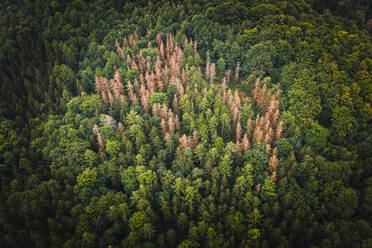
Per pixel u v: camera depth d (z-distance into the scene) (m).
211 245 70.12
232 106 100.94
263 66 111.81
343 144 92.94
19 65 119.94
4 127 93.50
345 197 77.75
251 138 97.38
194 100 106.75
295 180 81.19
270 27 118.94
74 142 88.00
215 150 85.25
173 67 115.25
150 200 79.69
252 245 71.25
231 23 127.62
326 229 74.31
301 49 112.31
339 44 112.31
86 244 68.44
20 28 128.00
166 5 139.50
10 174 87.25
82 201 76.81
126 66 120.75
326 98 98.38
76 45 127.00
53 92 111.31
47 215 77.88
